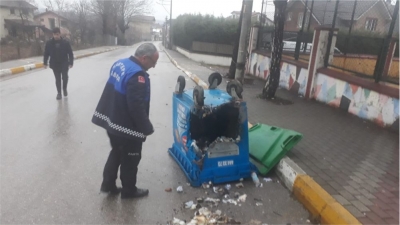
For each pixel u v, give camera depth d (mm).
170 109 7633
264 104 8023
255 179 3984
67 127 5855
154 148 5086
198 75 13422
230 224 3156
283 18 8234
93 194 3605
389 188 3709
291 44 15336
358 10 20047
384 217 3102
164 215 3277
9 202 3350
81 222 3090
